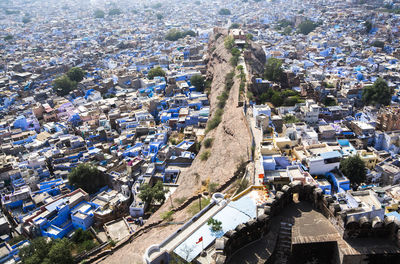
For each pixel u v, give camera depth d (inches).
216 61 7352.4
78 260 2632.9
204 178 3228.3
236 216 1830.7
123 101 6028.5
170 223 2488.9
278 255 1048.8
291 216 1123.3
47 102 6269.7
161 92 6486.2
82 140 4603.8
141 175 3759.8
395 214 2309.3
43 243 2719.0
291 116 4141.2
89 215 3208.7
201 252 1612.9
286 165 2834.6
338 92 5113.2
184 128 4990.2
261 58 7406.5
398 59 7249.0
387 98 4859.7
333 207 1047.0
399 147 3639.3
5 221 3221.0
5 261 2758.4
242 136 3548.2
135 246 2351.1
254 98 4808.1
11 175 3934.5
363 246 952.3
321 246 1008.2
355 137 3868.1
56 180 3909.9
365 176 2970.0
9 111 5787.4
